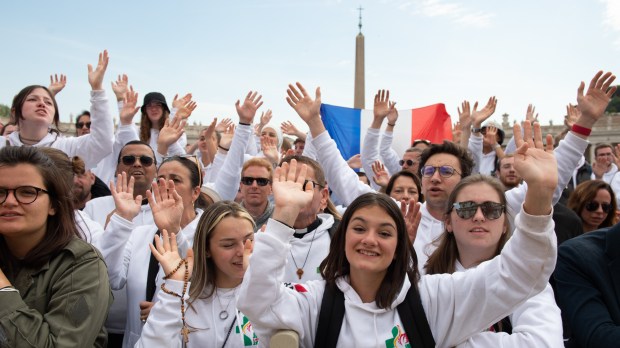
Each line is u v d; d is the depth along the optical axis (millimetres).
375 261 2512
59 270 2709
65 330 2523
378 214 2551
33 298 2631
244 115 6180
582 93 4422
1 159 2697
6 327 2395
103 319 2721
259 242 2406
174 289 3189
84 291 2648
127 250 4020
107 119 6000
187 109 8289
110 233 3645
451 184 4621
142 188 5266
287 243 2439
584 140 4398
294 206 2459
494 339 2561
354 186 5215
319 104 5301
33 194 2678
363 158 7309
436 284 2602
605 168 11133
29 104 5605
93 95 5922
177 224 3740
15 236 2721
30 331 2434
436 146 4824
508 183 6227
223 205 3385
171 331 3117
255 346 3238
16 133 5812
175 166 4418
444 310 2527
